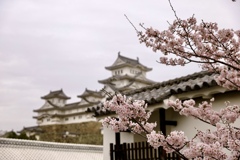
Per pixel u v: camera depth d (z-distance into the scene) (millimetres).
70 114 60312
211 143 3428
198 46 4047
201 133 3529
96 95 59438
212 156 3033
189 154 3098
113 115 7441
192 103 3932
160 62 4363
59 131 60062
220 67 4250
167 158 5867
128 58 58344
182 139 3166
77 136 46062
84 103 59031
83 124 57781
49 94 68062
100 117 7848
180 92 6137
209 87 5766
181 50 4031
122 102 3414
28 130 57656
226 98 6094
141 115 3432
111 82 53750
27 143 17000
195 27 4008
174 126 7031
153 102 6402
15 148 16422
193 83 6383
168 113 7223
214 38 4027
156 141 3158
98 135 43000
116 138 7430
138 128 3588
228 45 4035
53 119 60938
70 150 18547
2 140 16156
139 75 52875
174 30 4027
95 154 19406
